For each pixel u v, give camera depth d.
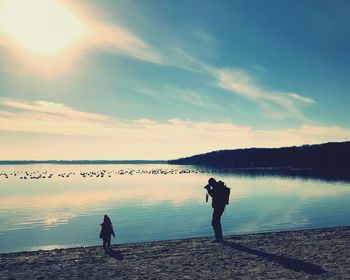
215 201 16.80
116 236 34.00
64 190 104.31
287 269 11.65
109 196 84.31
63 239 33.53
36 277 11.25
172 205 63.66
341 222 40.12
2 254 15.09
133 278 10.91
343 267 11.82
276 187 101.38
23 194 91.19
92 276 11.23
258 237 17.73
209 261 12.86
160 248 15.53
